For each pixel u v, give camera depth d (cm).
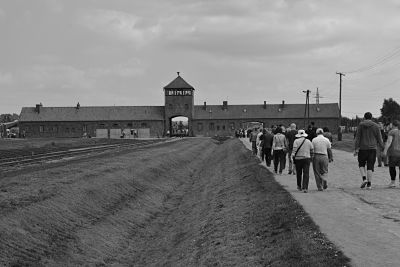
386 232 1152
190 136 13688
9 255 1384
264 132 3041
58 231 1714
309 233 1174
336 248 1025
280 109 14038
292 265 973
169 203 2859
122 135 13450
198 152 6594
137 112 13938
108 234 1916
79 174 2705
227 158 4841
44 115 14025
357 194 1733
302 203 1569
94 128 13800
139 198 2689
